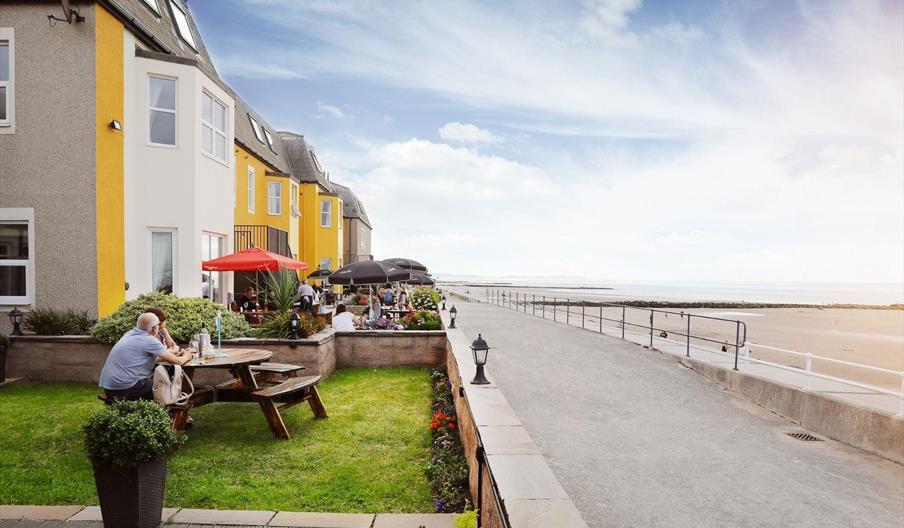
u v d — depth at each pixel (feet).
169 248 41.01
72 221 34.73
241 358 23.45
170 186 40.52
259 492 16.60
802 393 25.93
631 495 16.66
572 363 38.93
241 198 69.51
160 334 22.57
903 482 18.69
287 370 25.17
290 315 35.09
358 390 30.81
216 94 46.44
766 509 16.05
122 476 13.35
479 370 20.34
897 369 84.38
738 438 23.30
